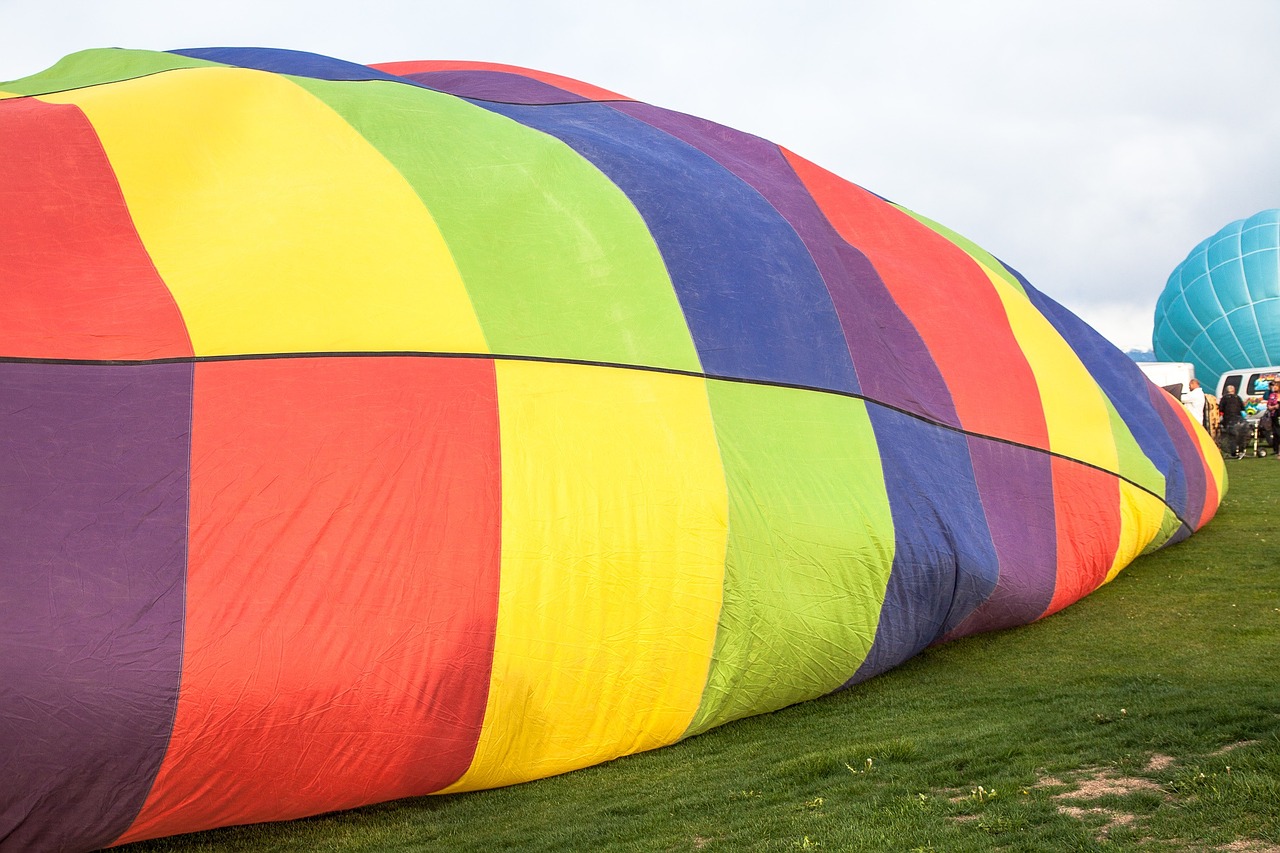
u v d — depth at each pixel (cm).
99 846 505
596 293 715
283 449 557
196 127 701
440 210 705
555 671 593
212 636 508
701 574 643
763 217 894
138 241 624
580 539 608
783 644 681
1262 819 370
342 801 552
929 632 793
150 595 504
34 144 648
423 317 637
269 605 524
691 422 685
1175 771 441
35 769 473
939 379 919
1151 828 381
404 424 590
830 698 736
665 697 635
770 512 691
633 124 985
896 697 718
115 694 486
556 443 625
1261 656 718
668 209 814
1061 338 1162
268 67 921
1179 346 4153
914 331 941
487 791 598
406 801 589
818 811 468
